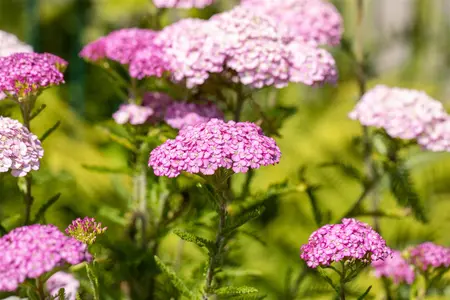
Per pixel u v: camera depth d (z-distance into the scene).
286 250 6.81
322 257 3.21
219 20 4.35
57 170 7.14
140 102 4.66
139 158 4.66
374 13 12.66
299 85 9.66
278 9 5.22
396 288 4.66
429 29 12.66
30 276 2.69
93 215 4.98
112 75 4.75
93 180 7.18
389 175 4.92
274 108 4.69
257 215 3.52
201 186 3.53
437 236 6.36
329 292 4.48
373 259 3.25
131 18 10.34
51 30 13.05
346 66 9.05
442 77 12.55
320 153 8.32
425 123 4.57
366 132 5.26
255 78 4.16
